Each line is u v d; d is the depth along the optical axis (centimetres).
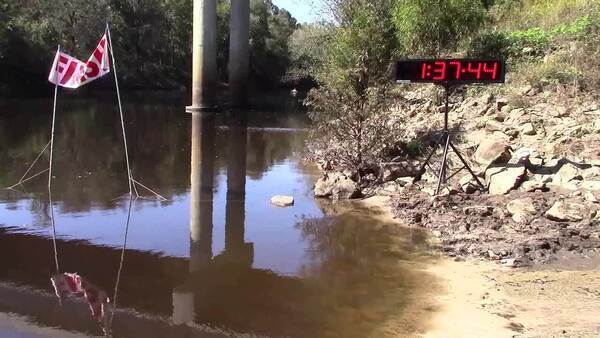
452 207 833
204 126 2053
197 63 2777
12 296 540
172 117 2386
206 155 1384
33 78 3591
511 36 1614
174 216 829
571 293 558
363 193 968
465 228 753
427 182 959
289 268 632
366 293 566
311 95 1087
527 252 666
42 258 645
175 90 4909
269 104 3584
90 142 1527
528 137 1064
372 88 1042
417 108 1486
